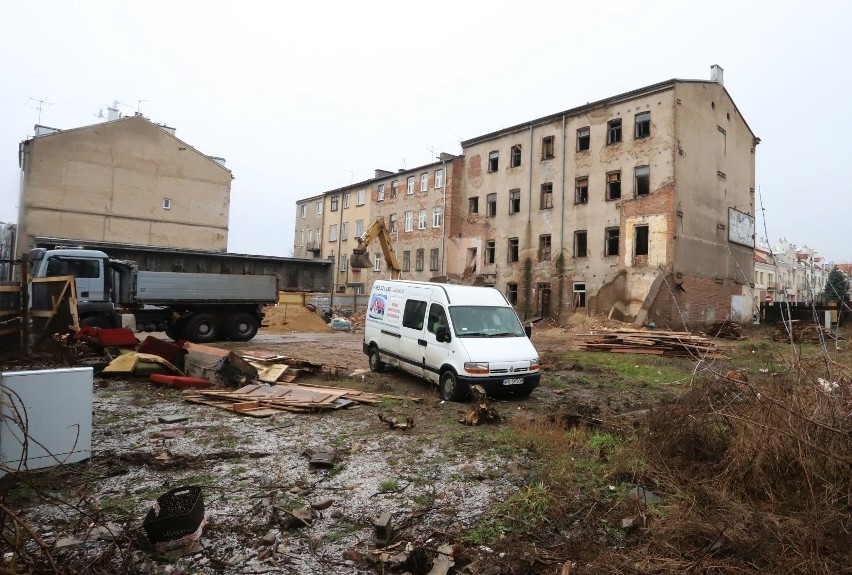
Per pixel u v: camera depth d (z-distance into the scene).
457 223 38.91
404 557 3.42
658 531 3.78
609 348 17.91
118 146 34.72
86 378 5.12
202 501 3.80
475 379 8.61
